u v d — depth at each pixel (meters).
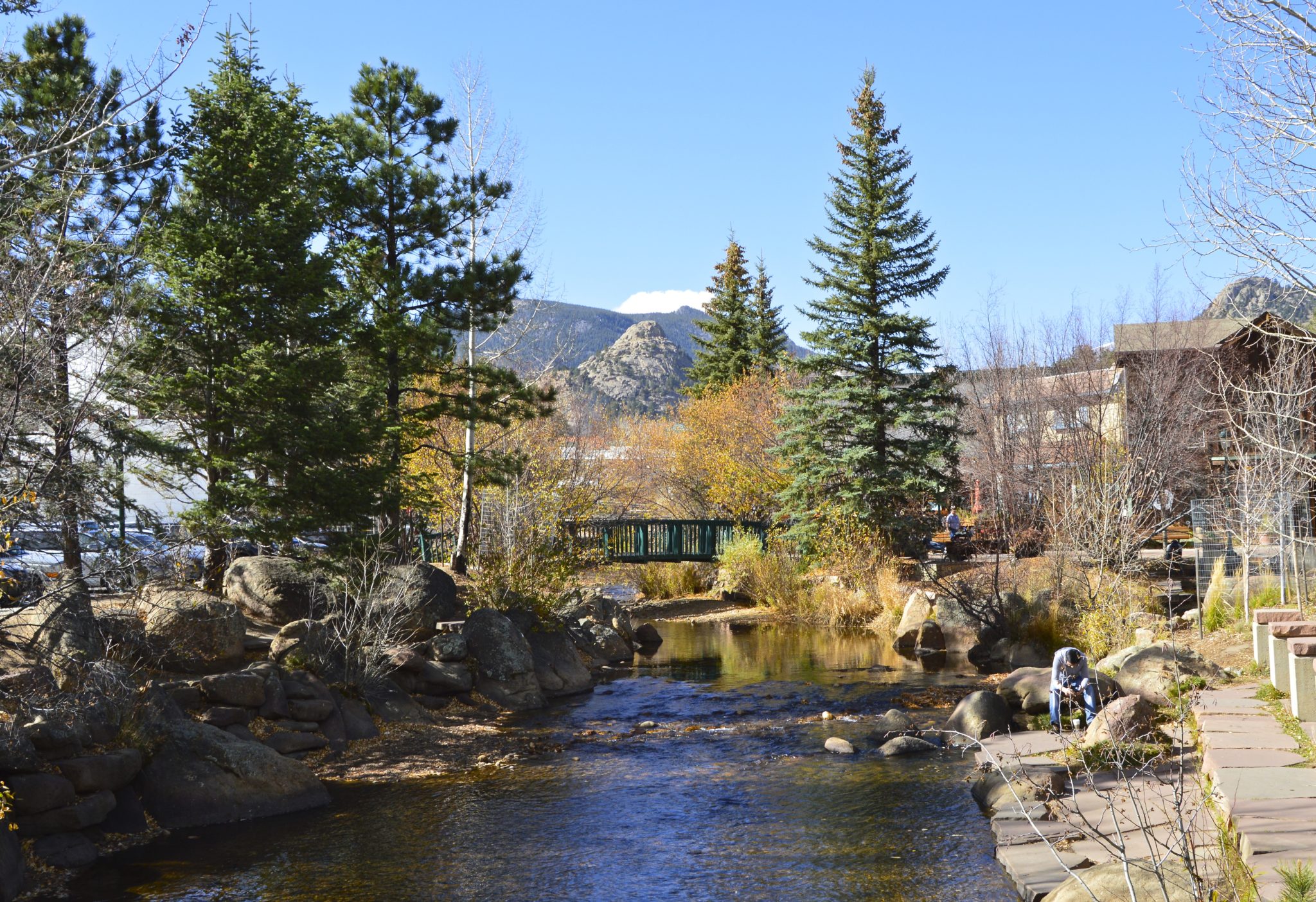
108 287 10.35
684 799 11.07
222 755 10.71
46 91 15.05
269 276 16.34
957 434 32.19
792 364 41.47
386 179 22.80
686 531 34.53
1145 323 36.53
